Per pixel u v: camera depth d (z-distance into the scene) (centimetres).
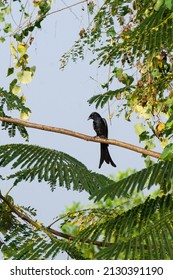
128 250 735
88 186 980
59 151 1033
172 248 728
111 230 784
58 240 909
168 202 789
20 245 920
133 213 787
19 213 1037
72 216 983
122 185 793
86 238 801
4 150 1031
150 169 797
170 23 922
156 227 754
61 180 984
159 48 923
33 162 1011
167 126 897
